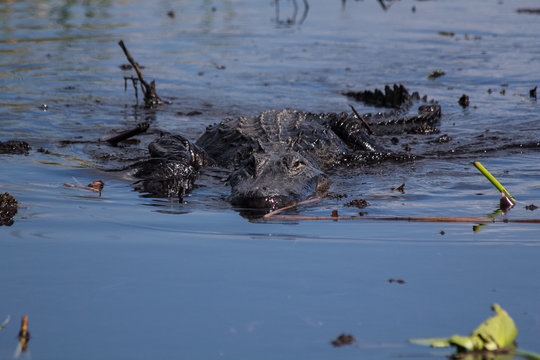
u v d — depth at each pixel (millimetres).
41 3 58375
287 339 9250
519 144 22797
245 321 9742
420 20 50438
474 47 40500
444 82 33000
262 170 18328
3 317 9867
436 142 23812
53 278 11203
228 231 14047
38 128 24906
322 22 50031
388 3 59719
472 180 18688
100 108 28422
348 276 11320
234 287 10867
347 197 17328
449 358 8805
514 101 29297
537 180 18391
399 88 29344
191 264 11883
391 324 9664
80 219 14719
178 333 9414
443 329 9484
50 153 21656
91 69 35250
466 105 28891
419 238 13453
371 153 22406
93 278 11211
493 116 27000
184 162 20062
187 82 33219
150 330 9484
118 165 20594
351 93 31016
